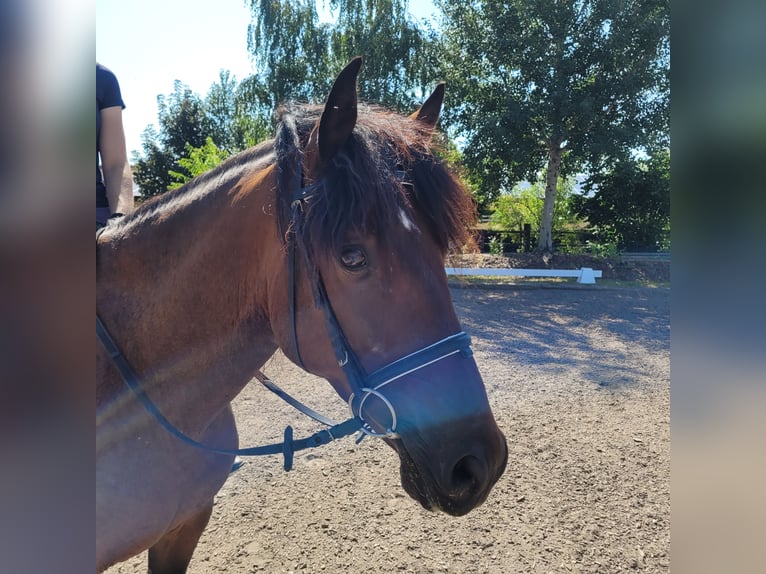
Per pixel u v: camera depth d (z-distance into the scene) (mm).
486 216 17984
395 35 15102
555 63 12219
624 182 15617
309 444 1492
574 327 7871
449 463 1236
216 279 1515
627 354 6461
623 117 12883
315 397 4996
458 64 13844
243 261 1492
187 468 1636
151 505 1546
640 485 3402
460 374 1287
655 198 15352
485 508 3152
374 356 1308
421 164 1389
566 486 3391
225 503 3211
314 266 1308
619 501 3223
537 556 2729
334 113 1276
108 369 1525
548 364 6023
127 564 2697
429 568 2637
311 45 15516
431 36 15219
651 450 3883
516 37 12352
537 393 5066
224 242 1499
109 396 1512
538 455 3797
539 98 12719
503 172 14312
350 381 1310
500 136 12773
